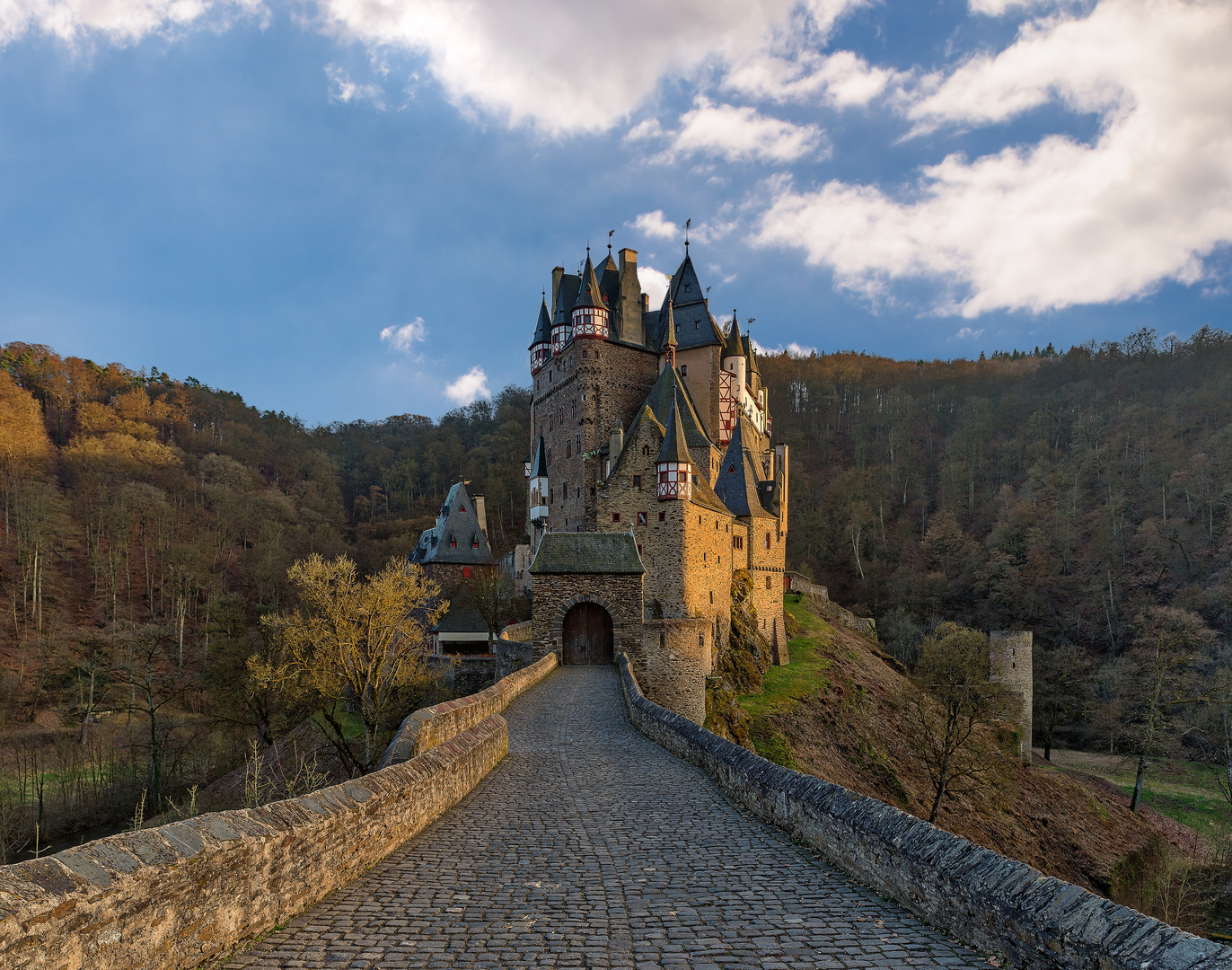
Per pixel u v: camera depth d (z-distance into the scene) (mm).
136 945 5000
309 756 43531
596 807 11695
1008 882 6133
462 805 11750
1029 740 57688
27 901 4223
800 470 144750
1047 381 172625
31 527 77812
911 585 105875
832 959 5957
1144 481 110812
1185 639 59656
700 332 73812
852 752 46062
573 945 6152
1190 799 54000
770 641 63188
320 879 7348
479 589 66062
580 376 70188
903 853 7348
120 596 83312
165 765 47375
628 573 35875
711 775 14062
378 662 36688
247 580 94625
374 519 134000
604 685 28875
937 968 5805
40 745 52781
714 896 7523
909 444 157625
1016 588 95000
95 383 132000
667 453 45562
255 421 152125
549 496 77250
